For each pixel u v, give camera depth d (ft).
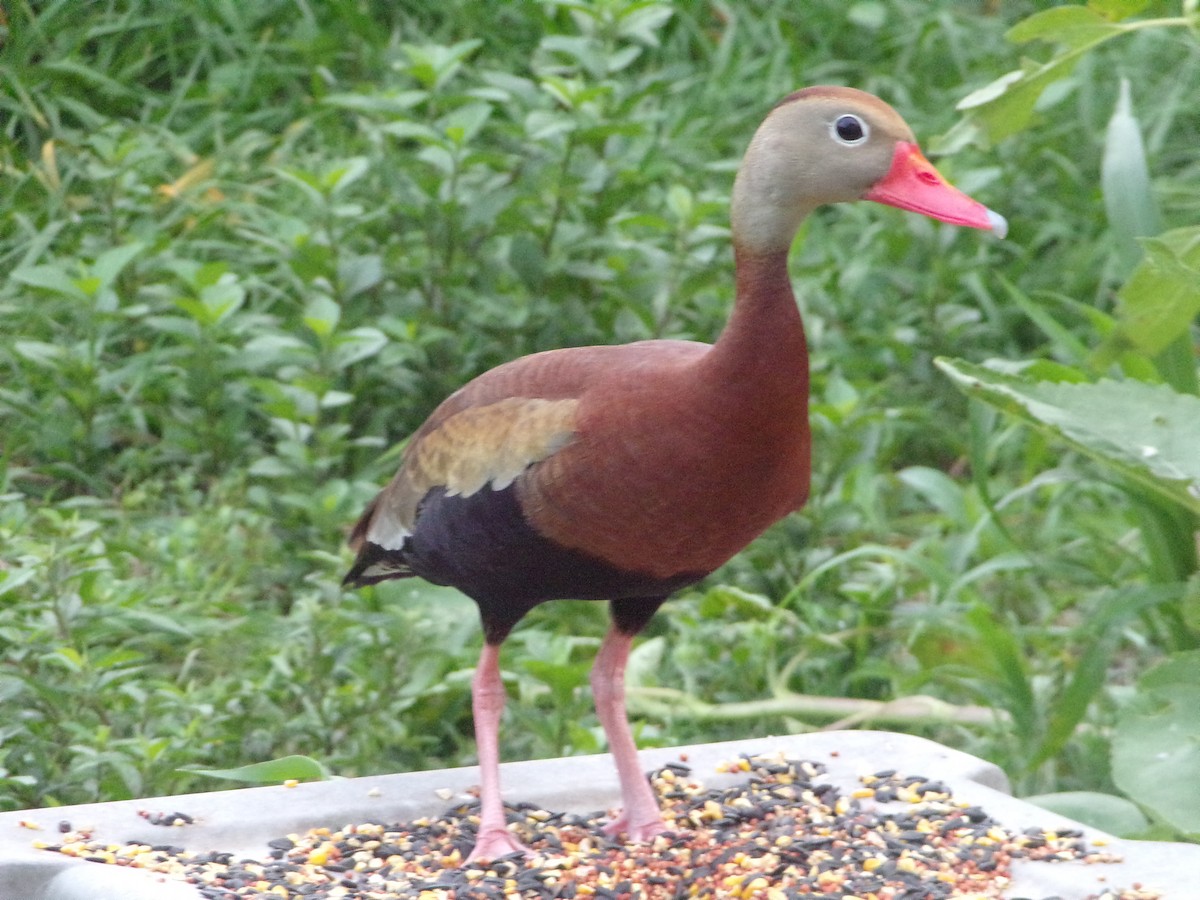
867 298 48.42
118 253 39.29
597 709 26.07
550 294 42.93
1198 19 30.42
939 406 46.60
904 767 27.30
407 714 33.78
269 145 49.26
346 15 53.31
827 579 38.88
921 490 38.68
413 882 23.38
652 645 36.27
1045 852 24.27
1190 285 28.14
